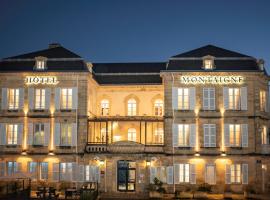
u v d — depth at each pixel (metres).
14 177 39.69
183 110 46.66
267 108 49.06
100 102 54.22
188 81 46.94
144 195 44.19
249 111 46.47
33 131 47.69
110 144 46.22
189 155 45.91
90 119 47.94
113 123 52.81
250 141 46.06
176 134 46.38
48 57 49.25
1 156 47.47
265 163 47.19
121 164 46.28
